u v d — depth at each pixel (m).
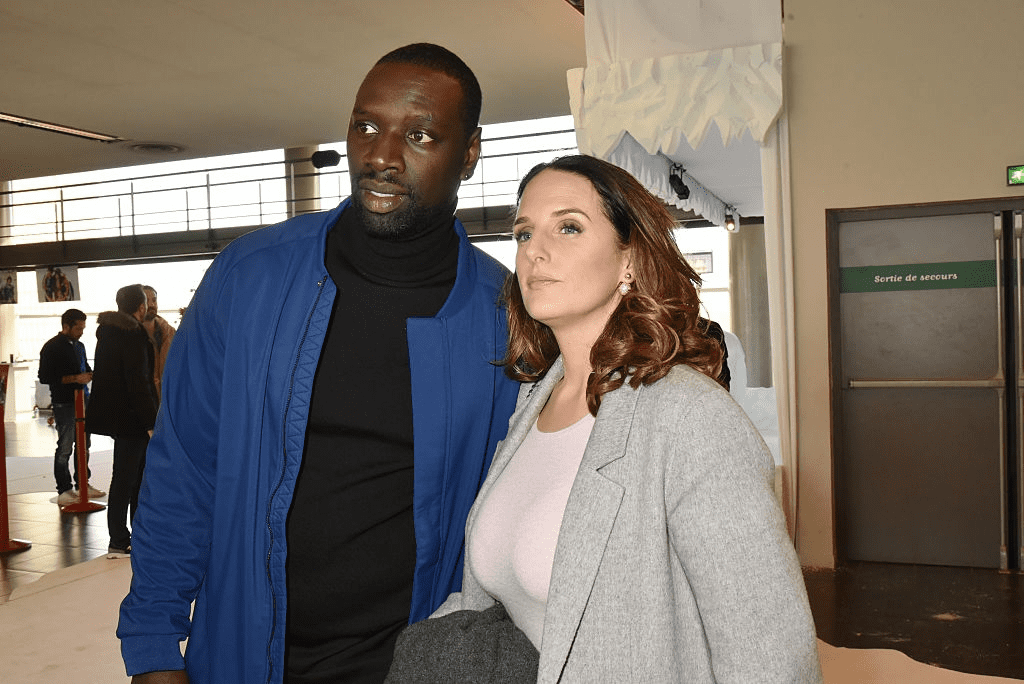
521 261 1.18
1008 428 4.73
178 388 1.42
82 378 6.51
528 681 1.07
